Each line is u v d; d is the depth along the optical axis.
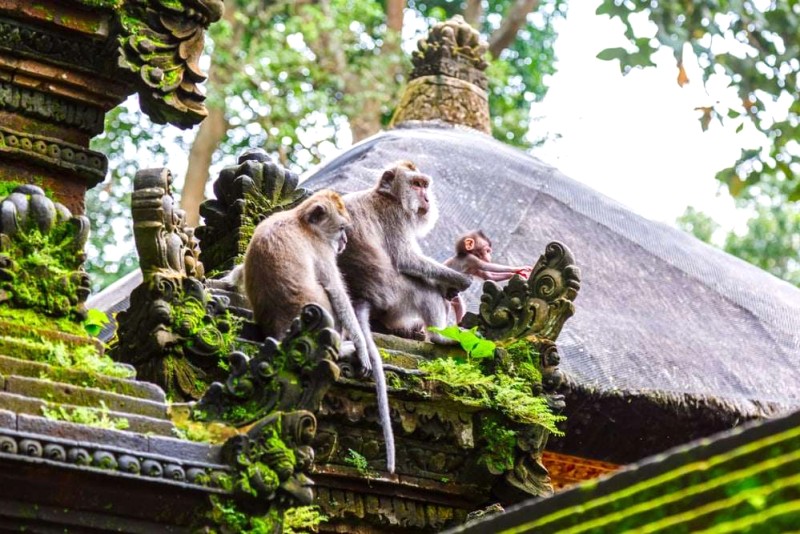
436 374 7.74
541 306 8.07
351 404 7.51
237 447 5.70
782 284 14.63
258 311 7.46
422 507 7.76
